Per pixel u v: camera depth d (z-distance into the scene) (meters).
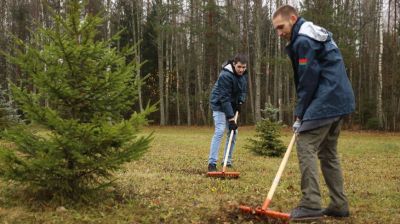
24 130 4.50
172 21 39.22
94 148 4.58
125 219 4.16
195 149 12.61
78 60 4.62
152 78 43.41
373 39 40.88
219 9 35.50
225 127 7.68
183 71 42.53
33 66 4.45
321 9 28.78
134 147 4.62
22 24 37.47
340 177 4.38
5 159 4.30
